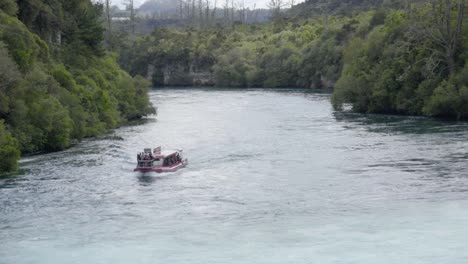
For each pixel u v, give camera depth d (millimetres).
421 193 44438
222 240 35406
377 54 109562
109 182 51094
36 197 45844
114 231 37531
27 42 73938
